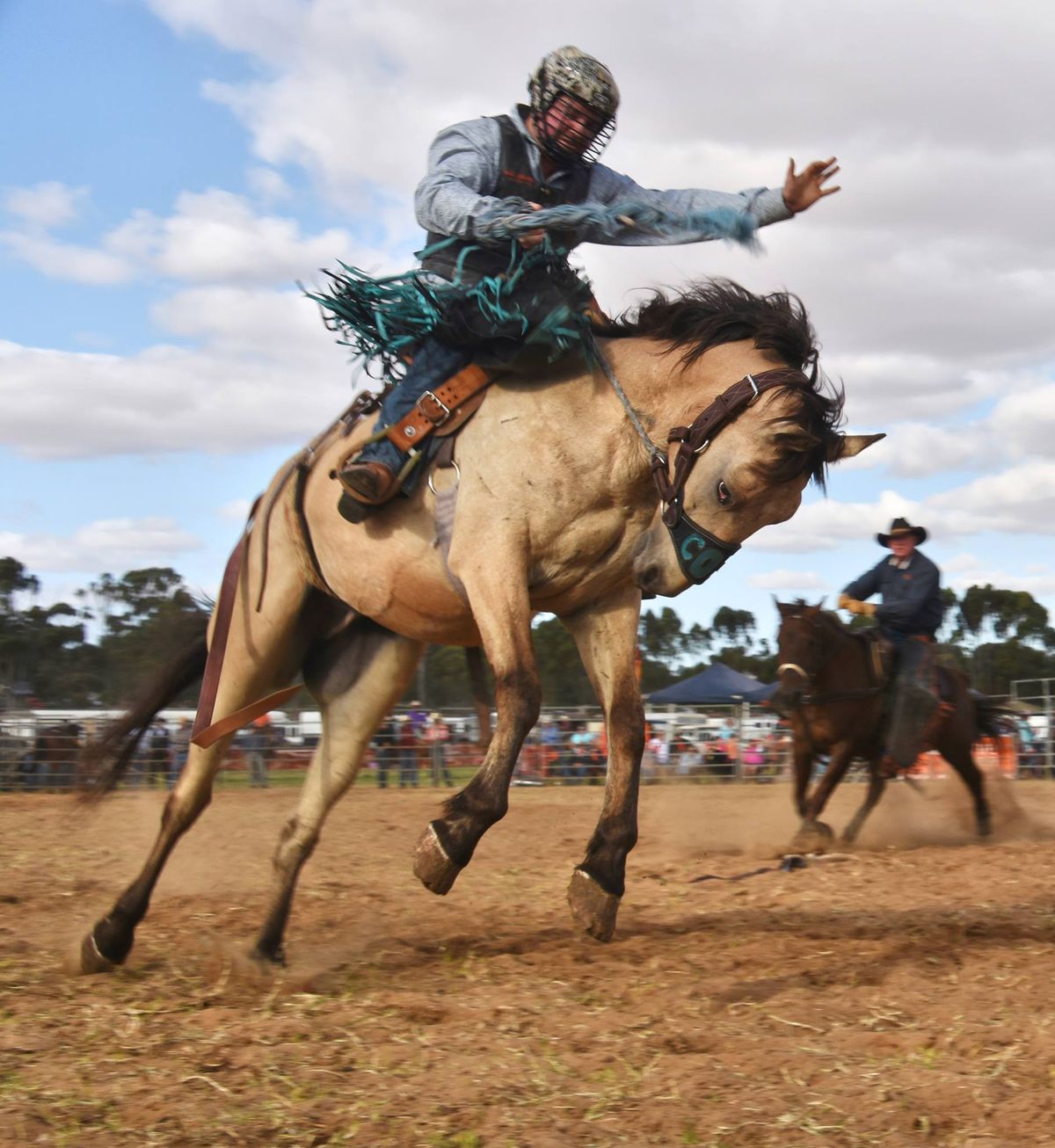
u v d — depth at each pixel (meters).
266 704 5.25
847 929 5.71
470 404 4.34
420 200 4.43
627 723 4.37
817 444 4.11
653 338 4.39
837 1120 3.08
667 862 8.73
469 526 4.24
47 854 8.83
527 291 4.22
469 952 5.19
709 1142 2.96
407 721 18.09
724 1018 3.99
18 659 40.56
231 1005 4.21
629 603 4.51
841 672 9.36
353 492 4.39
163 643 5.63
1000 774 10.64
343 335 4.70
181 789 5.12
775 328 4.22
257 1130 2.98
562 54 4.46
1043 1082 3.32
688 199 4.59
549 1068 3.46
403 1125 3.03
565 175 4.61
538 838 10.45
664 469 4.25
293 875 4.96
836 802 13.84
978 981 4.46
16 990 4.38
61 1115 3.06
